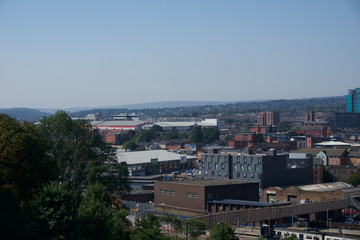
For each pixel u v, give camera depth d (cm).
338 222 15662
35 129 10781
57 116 11162
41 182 8600
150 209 16975
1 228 6662
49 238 6644
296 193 18900
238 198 16875
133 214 14512
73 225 6856
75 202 9581
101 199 8800
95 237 7269
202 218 12488
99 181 10644
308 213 14900
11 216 6975
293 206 14462
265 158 19912
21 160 8462
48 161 9112
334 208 15825
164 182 17088
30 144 8806
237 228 13150
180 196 16512
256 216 13550
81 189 10756
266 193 19638
